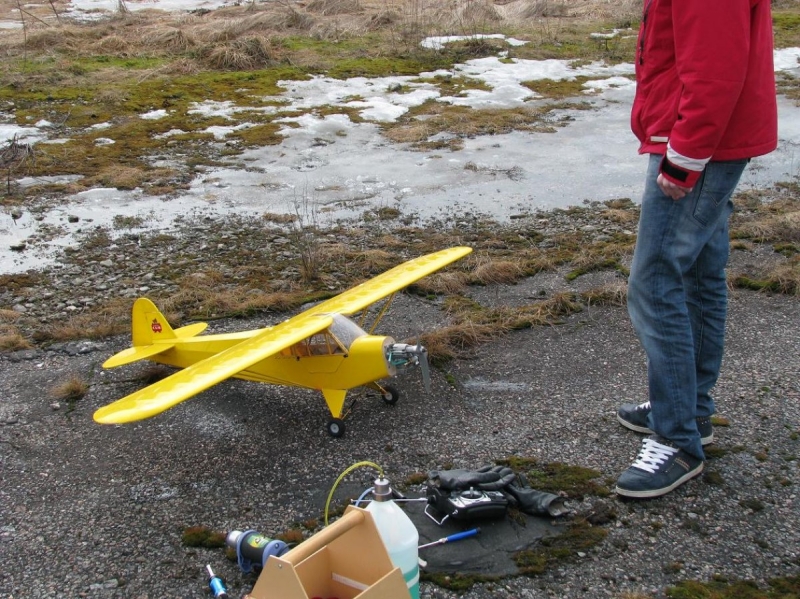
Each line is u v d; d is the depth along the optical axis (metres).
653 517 3.62
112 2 23.27
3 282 6.95
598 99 13.37
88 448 4.46
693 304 3.90
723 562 3.33
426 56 15.74
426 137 11.38
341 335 4.51
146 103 12.73
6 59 15.07
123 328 6.08
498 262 7.09
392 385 5.09
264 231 8.16
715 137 3.14
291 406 4.86
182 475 4.13
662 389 3.72
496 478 3.74
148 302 5.28
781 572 3.26
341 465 4.16
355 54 15.97
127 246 7.79
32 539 3.64
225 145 10.98
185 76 14.38
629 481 3.71
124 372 5.46
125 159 10.32
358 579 2.62
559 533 3.52
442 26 18.20
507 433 4.43
